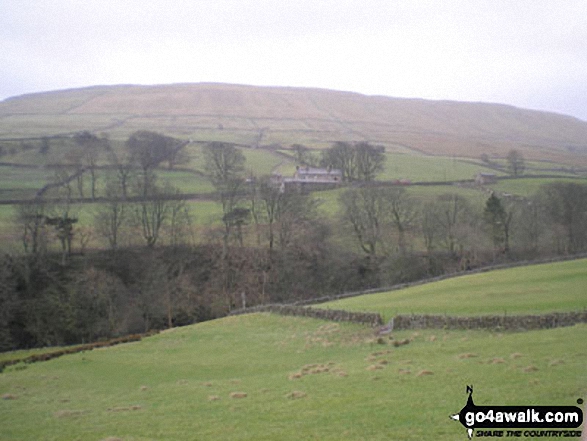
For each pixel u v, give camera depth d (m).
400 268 107.69
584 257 89.00
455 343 43.25
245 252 117.25
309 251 117.56
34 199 123.19
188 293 102.19
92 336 88.25
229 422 28.38
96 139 198.62
